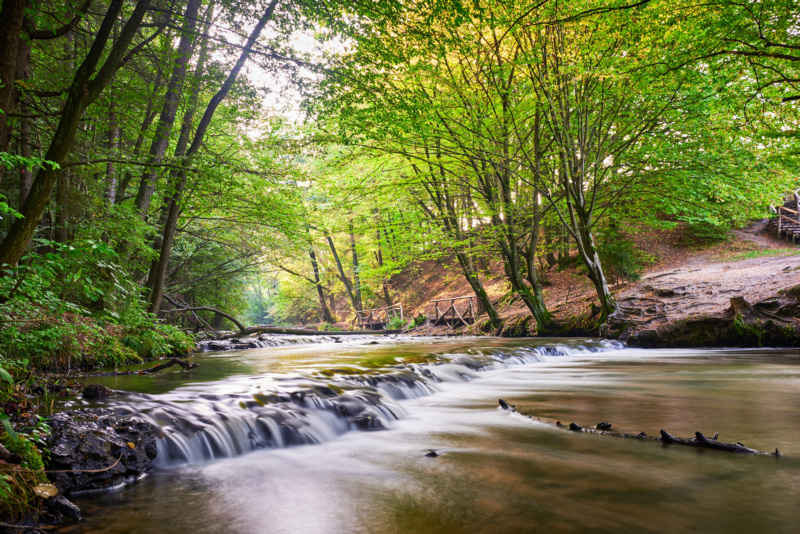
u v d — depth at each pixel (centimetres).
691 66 1173
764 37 946
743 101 1167
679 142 1576
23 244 597
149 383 685
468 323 2353
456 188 2033
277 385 592
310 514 293
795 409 548
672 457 386
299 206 1566
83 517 287
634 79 1242
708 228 2400
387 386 684
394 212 2217
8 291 501
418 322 2677
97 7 1241
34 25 782
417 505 303
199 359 1216
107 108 1020
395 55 1094
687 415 532
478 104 1582
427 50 1119
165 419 423
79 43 1249
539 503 300
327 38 1153
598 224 2212
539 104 1509
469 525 271
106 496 321
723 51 980
